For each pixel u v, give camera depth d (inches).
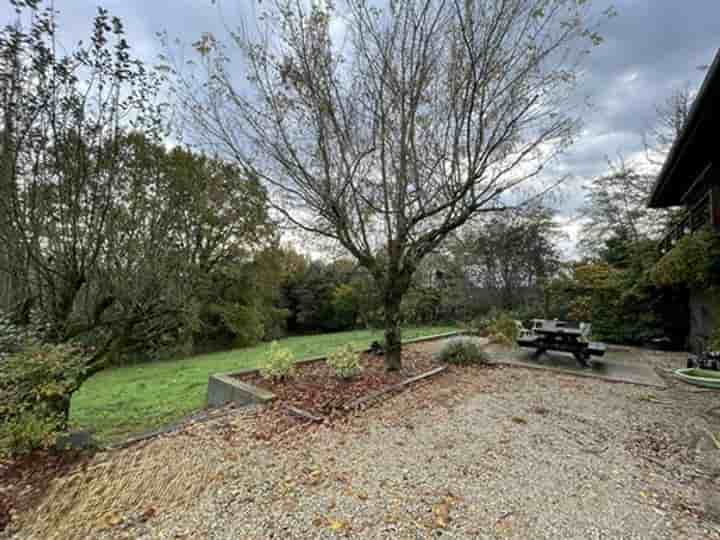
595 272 356.5
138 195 170.7
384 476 90.5
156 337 204.7
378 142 175.5
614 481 88.3
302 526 71.4
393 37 162.2
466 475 91.1
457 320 529.3
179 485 85.5
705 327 254.5
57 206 149.2
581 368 215.0
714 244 233.8
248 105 161.2
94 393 249.0
